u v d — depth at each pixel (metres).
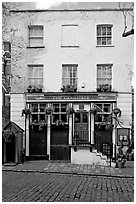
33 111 19.70
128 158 18.38
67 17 19.77
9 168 15.70
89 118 19.12
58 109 19.55
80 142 18.61
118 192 10.34
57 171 14.76
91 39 19.61
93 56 19.53
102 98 19.12
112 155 17.73
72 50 19.62
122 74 19.39
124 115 19.20
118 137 18.92
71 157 17.61
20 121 19.55
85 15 19.69
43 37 19.84
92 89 19.39
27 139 19.41
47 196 9.68
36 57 19.77
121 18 19.56
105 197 9.56
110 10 19.62
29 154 19.31
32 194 9.97
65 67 19.70
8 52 21.30
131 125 18.83
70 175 14.04
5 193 10.10
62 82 19.61
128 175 13.57
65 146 19.06
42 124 19.38
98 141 18.61
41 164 17.20
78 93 19.14
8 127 17.64
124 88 19.31
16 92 19.70
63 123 19.28
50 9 19.77
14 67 19.83
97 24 19.61
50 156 19.23
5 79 22.08
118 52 19.47
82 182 12.23
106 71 19.58
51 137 19.39
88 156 17.45
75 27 19.72
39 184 11.73
